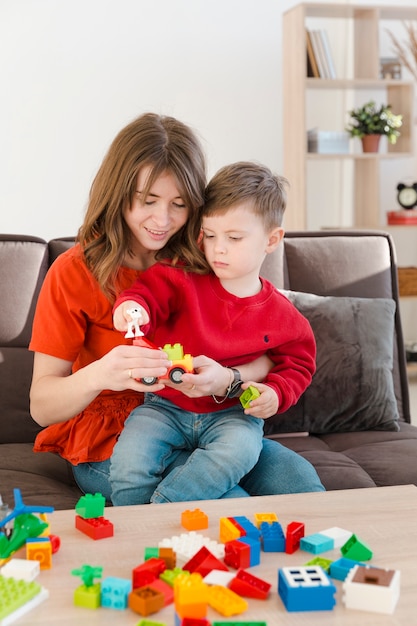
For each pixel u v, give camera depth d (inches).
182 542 39.6
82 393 52.1
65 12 159.3
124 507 44.9
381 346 74.9
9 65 157.9
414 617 33.8
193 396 53.2
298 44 155.8
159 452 54.8
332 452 68.2
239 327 59.1
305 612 34.1
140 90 165.3
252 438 54.7
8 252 72.7
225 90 169.8
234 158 172.1
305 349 61.9
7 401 70.0
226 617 33.6
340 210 180.7
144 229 56.7
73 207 164.1
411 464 64.9
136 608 33.8
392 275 81.7
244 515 43.8
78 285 57.7
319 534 40.6
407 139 165.2
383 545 40.1
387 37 177.0
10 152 159.9
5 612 32.5
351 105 175.6
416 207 167.6
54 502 55.4
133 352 49.4
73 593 35.3
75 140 162.9
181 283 58.0
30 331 72.4
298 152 158.9
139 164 54.7
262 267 76.9
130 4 162.4
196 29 166.6
